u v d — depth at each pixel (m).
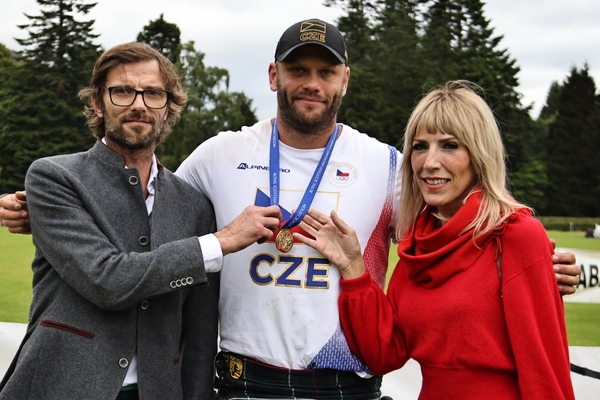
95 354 2.09
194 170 2.65
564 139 45.84
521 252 2.04
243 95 46.31
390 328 2.35
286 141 2.58
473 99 2.20
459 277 2.13
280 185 2.53
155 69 2.24
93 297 2.03
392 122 42.06
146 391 2.17
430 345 2.16
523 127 44.12
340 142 2.60
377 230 2.56
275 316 2.42
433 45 43.19
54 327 2.08
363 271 2.44
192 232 2.41
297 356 2.40
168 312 2.26
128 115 2.19
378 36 44.34
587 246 17.28
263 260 2.45
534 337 1.97
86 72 42.97
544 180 44.44
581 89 46.91
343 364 2.42
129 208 2.23
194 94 43.22
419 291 2.26
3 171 41.59
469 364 2.07
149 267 2.06
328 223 2.44
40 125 42.28
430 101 2.24
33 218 2.12
